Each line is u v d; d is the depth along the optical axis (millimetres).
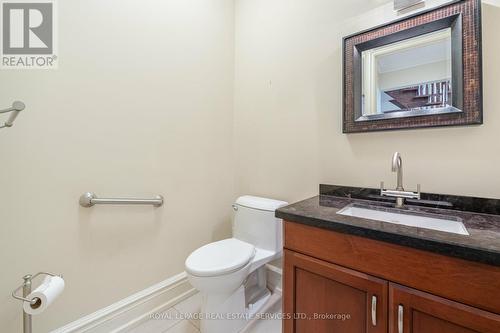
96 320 1313
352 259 932
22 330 1107
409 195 1134
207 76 1856
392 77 1265
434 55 1146
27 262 1114
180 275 1718
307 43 1612
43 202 1153
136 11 1452
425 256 781
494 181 1040
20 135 1089
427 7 1170
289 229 1112
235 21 2045
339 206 1219
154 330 1435
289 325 1117
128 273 1457
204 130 1850
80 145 1258
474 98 1038
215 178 1941
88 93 1276
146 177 1524
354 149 1422
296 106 1677
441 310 755
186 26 1711
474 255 689
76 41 1230
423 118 1165
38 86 1133
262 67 1863
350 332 951
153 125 1551
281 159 1769
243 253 1437
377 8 1326
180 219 1718
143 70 1492
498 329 672
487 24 1036
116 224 1401
